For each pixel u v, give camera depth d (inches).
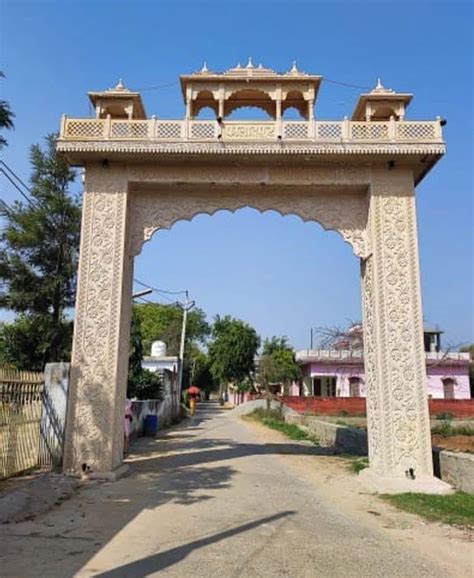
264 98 502.0
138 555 226.4
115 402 438.0
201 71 467.8
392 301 440.1
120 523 281.4
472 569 220.5
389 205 455.5
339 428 689.0
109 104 478.9
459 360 1526.8
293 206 476.4
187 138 447.8
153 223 476.7
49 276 650.2
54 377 470.9
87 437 429.1
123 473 443.2
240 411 1659.7
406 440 418.6
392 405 422.9
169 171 465.1
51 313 662.5
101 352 442.3
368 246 462.6
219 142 445.1
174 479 428.8
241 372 2000.5
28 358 661.9
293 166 461.7
